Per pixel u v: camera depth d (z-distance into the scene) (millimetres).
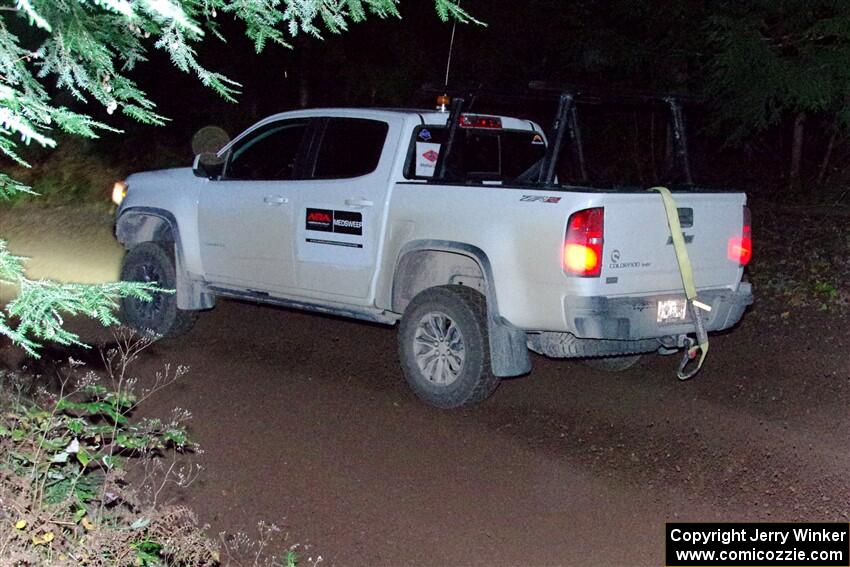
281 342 8617
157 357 8117
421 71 14945
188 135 16406
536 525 5168
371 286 7301
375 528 5137
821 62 11844
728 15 12453
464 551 4898
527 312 6383
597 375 7754
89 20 3285
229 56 15148
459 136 7484
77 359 7840
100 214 14211
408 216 6996
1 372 6039
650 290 6441
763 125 12406
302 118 7875
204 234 8328
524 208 6348
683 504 5426
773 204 13742
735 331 9016
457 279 7113
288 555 4754
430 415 6824
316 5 3617
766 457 6043
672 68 13734
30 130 2998
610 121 16484
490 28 14820
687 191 6891
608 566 4750
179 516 4816
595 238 6086
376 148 7344
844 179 14680
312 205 7590
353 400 7129
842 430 6496
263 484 5668
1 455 4652
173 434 5520
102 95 3438
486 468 5910
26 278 3293
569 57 14625
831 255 10969
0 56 3242
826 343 8516
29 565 4000
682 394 7277
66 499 4363
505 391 7348
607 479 5758
